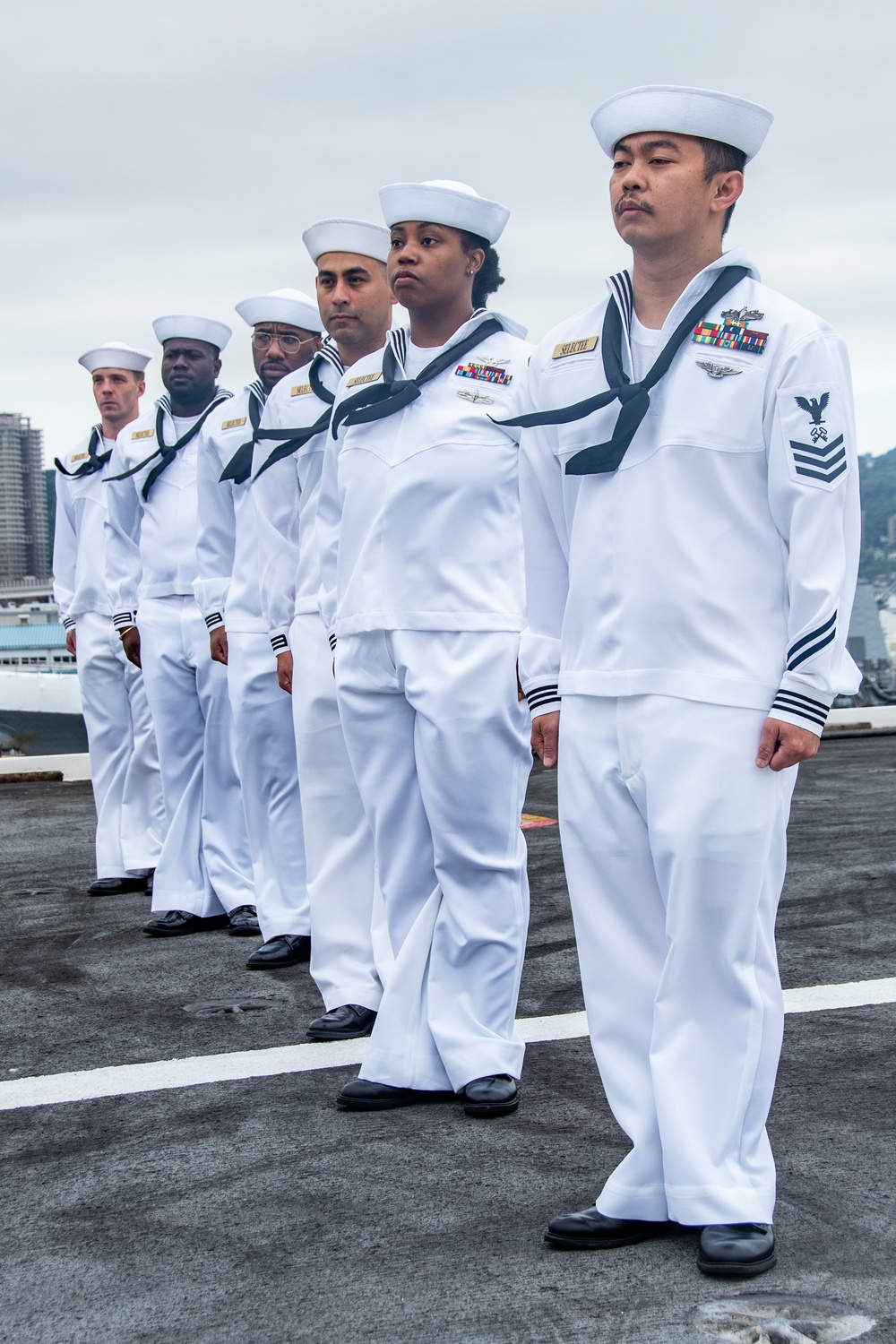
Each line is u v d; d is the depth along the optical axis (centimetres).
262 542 516
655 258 286
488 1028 390
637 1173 286
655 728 277
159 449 659
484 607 398
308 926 552
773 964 285
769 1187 279
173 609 639
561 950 543
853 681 273
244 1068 418
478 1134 357
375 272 475
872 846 745
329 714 456
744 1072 279
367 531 408
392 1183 326
